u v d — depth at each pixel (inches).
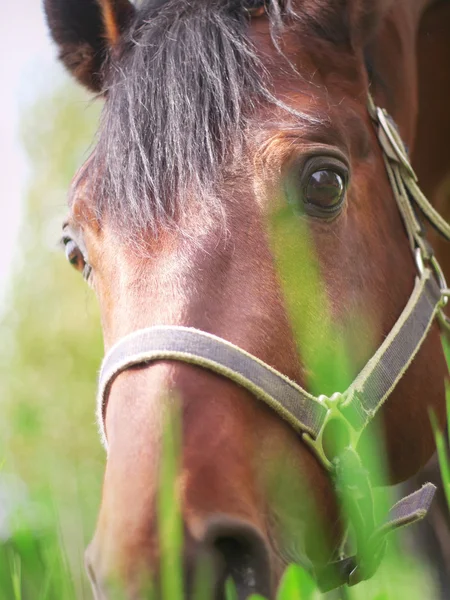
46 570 91.2
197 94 87.0
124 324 81.3
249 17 98.4
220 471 73.2
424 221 108.7
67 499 114.0
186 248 81.5
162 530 69.2
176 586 68.1
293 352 82.5
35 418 171.9
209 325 79.1
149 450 72.9
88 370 372.2
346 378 86.9
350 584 84.3
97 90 111.4
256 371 78.9
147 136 86.0
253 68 90.9
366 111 102.2
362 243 94.0
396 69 114.7
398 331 95.2
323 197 88.3
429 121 130.1
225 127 86.5
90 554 73.4
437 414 100.5
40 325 393.4
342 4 100.5
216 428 75.2
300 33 98.8
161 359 77.9
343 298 88.9
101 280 87.4
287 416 80.6
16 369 381.4
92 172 91.2
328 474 84.6
